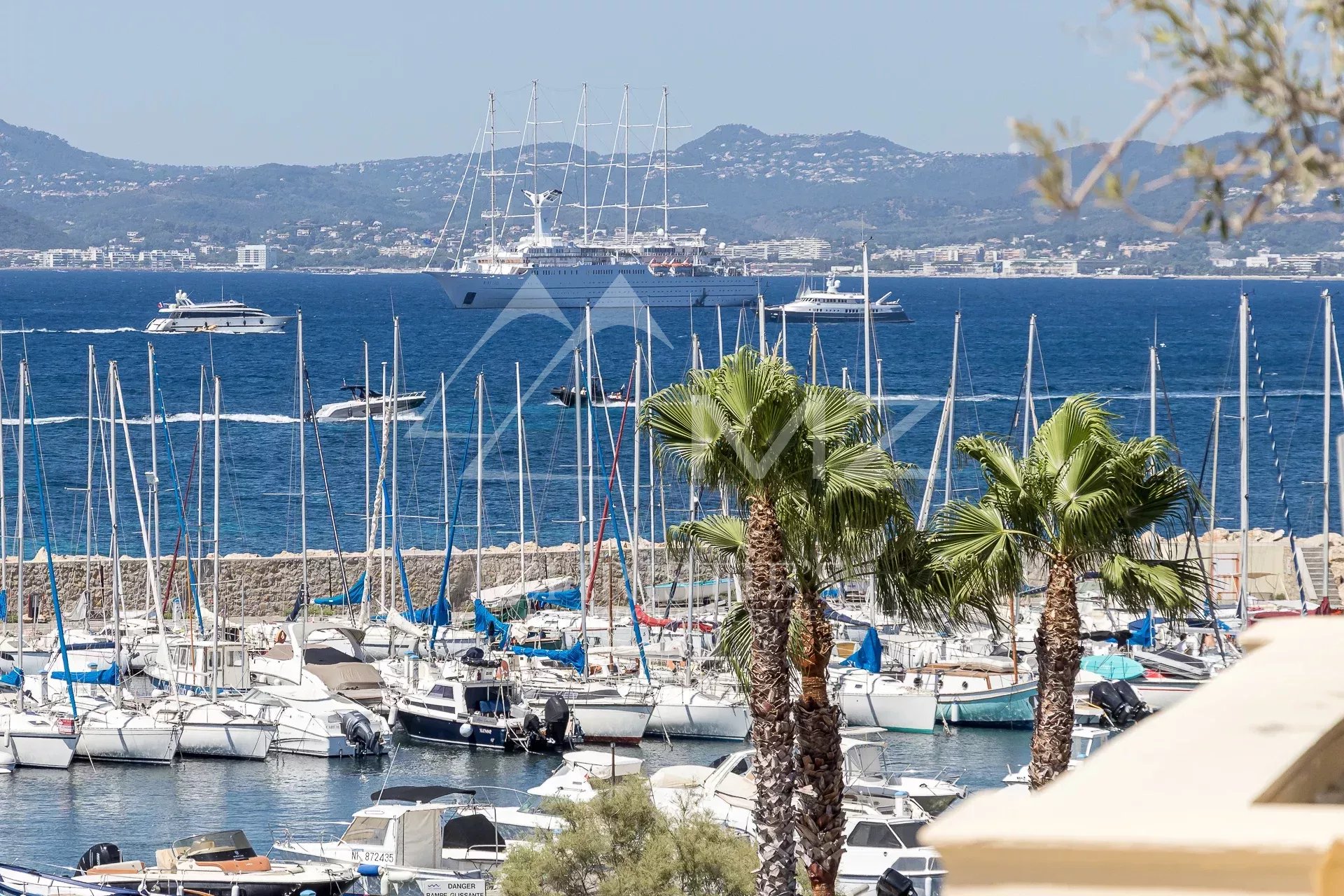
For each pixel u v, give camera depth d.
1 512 162.62
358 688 142.00
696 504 160.75
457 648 160.50
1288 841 9.14
